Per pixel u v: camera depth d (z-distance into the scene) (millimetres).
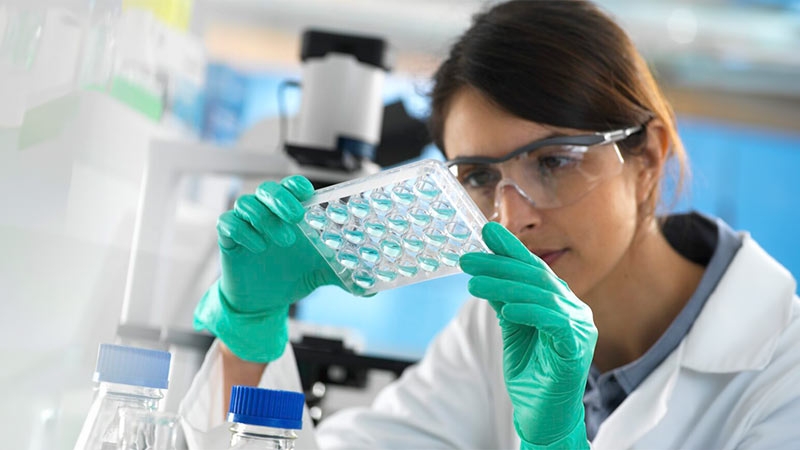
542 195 1549
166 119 2078
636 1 5539
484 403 2084
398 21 5660
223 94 5988
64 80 1244
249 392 1020
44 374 1211
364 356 2244
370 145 2525
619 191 1603
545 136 1557
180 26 1828
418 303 5766
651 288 1767
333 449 2018
